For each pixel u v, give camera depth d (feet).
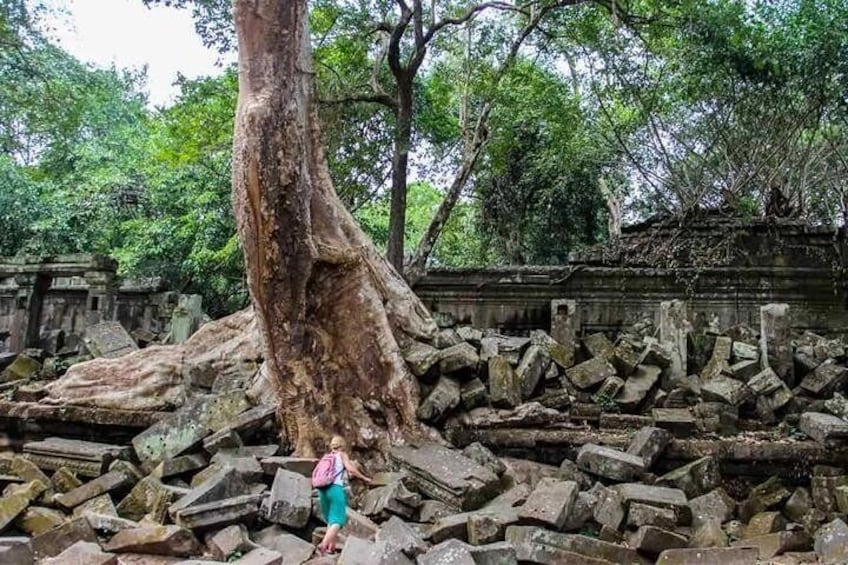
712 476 24.39
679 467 25.52
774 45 48.88
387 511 22.24
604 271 51.96
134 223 71.36
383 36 56.44
